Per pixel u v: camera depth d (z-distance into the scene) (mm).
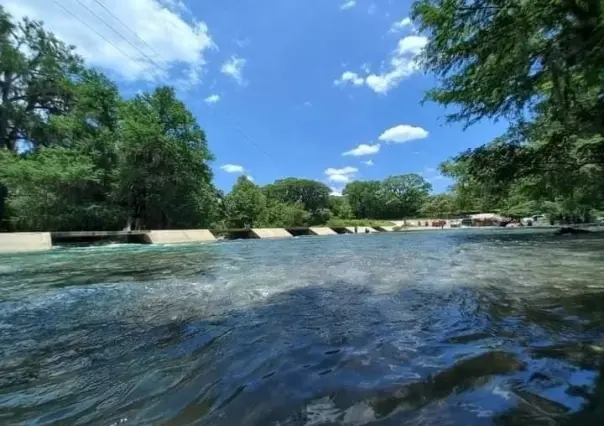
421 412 1404
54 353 2250
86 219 20250
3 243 12195
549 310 2855
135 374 1893
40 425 1425
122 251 11406
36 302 3764
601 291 3506
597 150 11820
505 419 1335
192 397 1606
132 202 22719
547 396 1496
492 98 11180
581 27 5742
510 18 7902
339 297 3643
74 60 25562
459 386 1613
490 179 14086
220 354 2141
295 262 7012
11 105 23797
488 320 2652
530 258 6645
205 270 6094
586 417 1330
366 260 7082
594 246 8922
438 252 8648
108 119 23656
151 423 1405
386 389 1606
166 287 4520
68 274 5973
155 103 23750
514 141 13430
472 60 10695
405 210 73562
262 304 3432
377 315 2910
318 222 50812
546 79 9469
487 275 4730
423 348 2121
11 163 18594
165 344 2361
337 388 1634
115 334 2621
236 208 33656
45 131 24219
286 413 1435
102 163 21516
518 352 1997
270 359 2027
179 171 23406
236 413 1451
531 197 15859
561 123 10461
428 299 3432
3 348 2357
